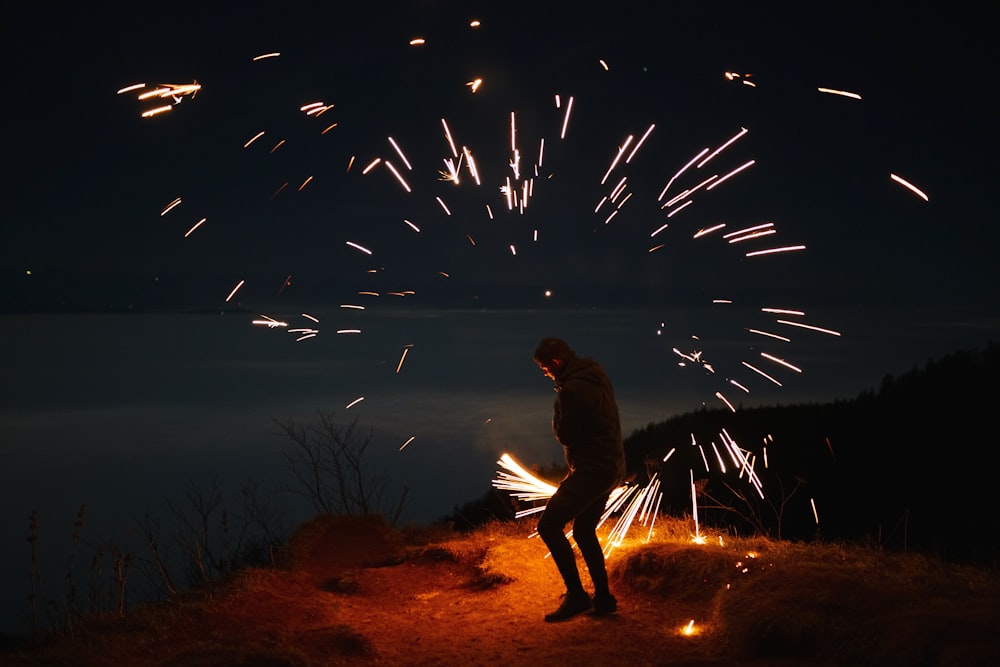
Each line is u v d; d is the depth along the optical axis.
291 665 3.96
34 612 5.04
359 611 5.27
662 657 4.05
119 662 4.14
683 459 14.59
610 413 4.75
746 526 9.45
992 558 6.85
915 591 4.26
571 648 4.27
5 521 29.52
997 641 3.44
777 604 4.18
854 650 3.73
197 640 4.50
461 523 8.65
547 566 5.83
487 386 72.50
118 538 8.30
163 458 43.62
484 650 4.38
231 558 7.02
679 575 5.11
